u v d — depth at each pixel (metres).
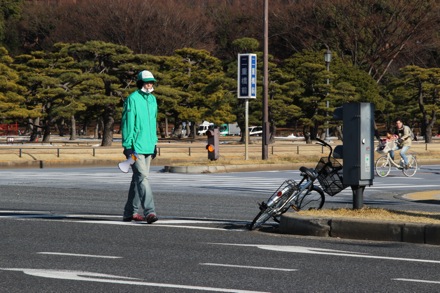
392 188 32.19
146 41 116.12
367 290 10.72
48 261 12.84
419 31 114.06
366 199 26.67
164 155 60.88
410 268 12.46
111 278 11.43
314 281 11.31
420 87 91.62
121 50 74.25
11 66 85.56
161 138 106.50
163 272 11.93
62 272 11.87
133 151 17.64
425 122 92.19
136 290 10.61
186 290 10.61
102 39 117.25
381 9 114.56
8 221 18.41
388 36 113.69
